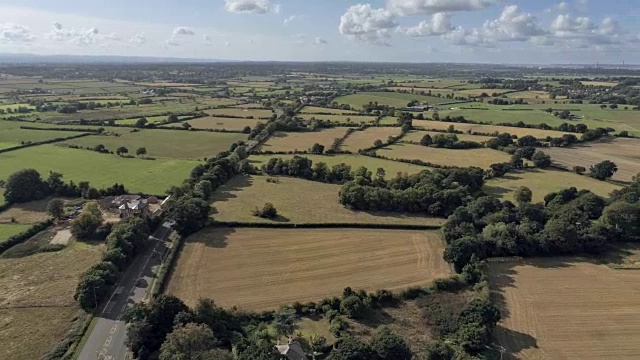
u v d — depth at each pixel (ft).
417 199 468.34
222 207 470.39
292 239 401.70
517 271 355.36
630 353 263.90
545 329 284.82
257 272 345.10
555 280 342.23
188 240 395.55
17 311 292.40
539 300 315.78
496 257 374.22
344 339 261.03
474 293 323.78
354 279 337.52
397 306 311.88
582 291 327.47
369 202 468.34
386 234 415.03
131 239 362.94
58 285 322.75
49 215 440.45
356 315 295.89
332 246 389.19
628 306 309.63
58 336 268.82
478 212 443.32
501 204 457.68
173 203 420.77
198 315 267.18
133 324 257.55
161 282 325.21
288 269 350.43
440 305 311.68
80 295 289.53
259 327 279.69
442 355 253.24
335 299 307.37
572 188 497.05
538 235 385.70
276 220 437.58
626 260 374.43
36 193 485.97
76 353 253.85
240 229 419.74
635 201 452.35
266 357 230.48
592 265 366.02
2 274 337.52
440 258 369.71
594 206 458.50
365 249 384.68
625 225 410.31
